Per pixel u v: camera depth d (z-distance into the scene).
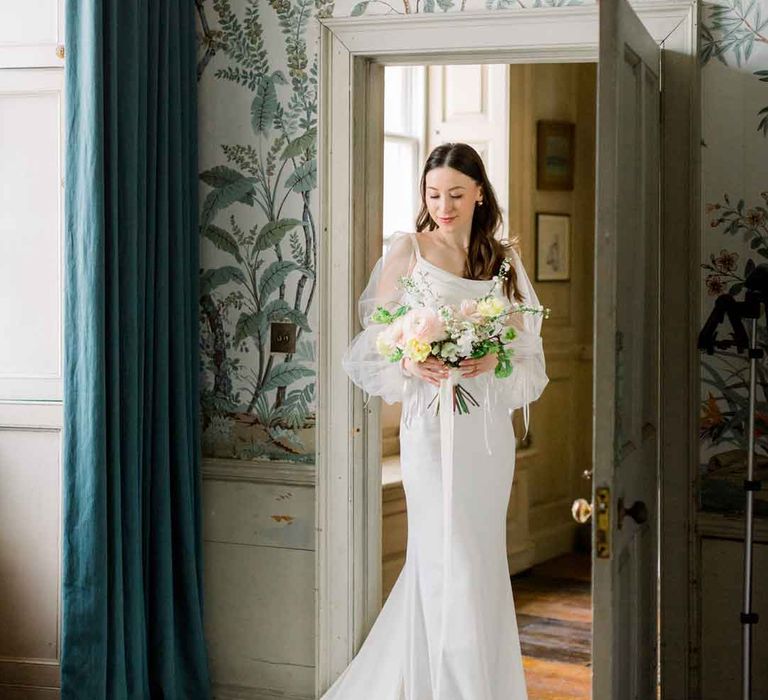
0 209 3.67
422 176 3.62
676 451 3.42
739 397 3.38
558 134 5.93
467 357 3.37
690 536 3.42
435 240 3.61
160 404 3.61
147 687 3.61
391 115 5.51
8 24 3.63
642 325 3.06
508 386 3.49
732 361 3.38
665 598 3.45
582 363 6.27
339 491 3.81
